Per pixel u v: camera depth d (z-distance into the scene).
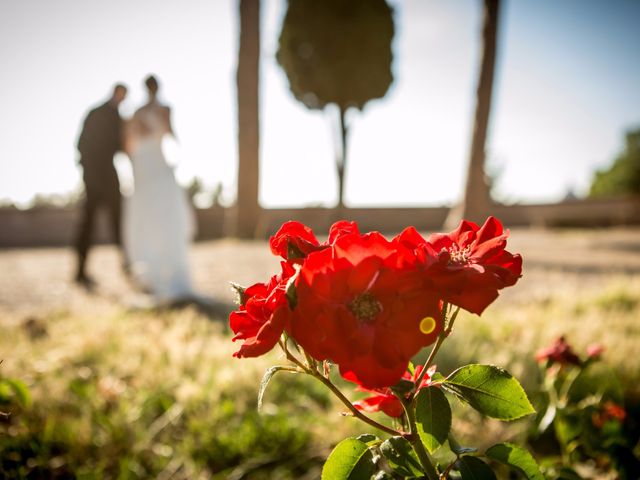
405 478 0.96
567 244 12.90
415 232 0.84
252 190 13.86
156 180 5.98
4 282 7.45
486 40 13.89
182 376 2.88
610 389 2.10
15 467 2.04
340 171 16.52
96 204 7.36
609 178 33.09
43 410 2.35
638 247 12.02
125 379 2.91
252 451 2.28
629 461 1.69
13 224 18.36
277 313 0.74
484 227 0.90
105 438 2.23
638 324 3.80
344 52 15.42
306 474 2.13
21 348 3.26
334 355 0.72
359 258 0.75
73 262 10.13
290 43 15.72
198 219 20.23
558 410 1.81
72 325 4.11
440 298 0.77
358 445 0.93
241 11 13.45
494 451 0.98
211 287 6.75
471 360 3.11
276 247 0.91
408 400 0.89
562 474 1.40
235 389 2.70
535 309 4.57
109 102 7.21
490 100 13.99
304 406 2.65
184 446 2.24
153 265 5.96
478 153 14.09
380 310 0.75
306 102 16.14
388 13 15.63
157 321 4.13
